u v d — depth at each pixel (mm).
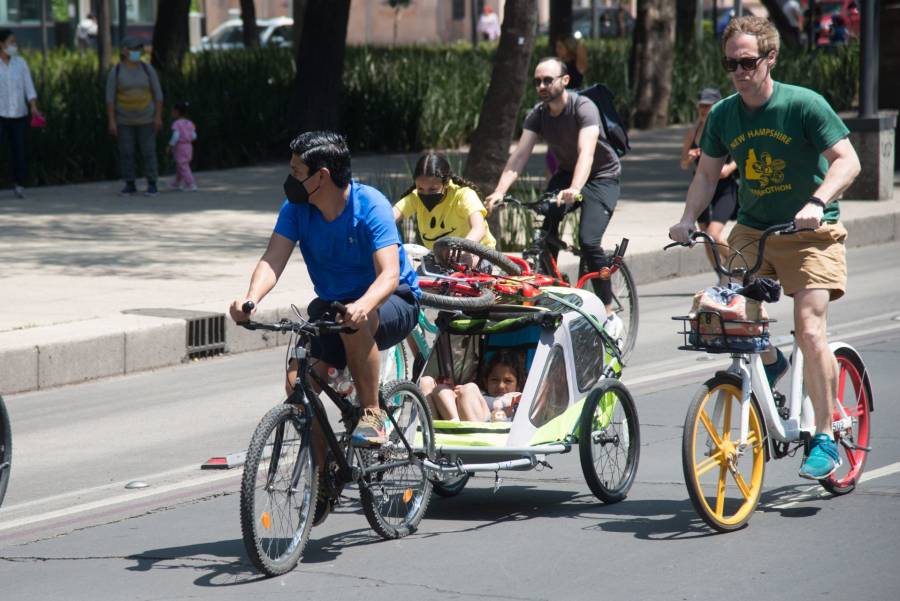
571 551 18266
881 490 20891
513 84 44969
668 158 78688
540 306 21047
